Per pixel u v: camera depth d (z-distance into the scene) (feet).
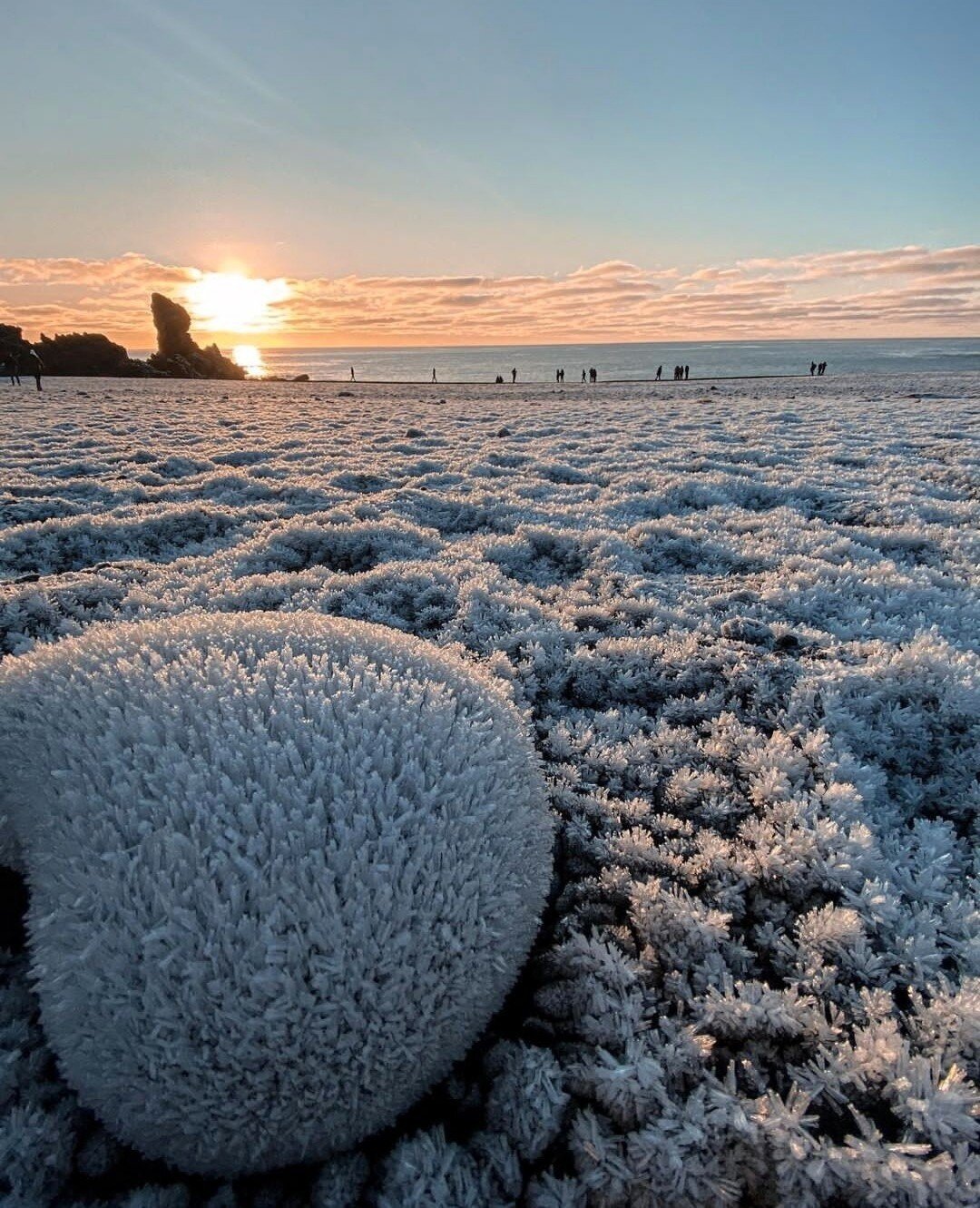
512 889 7.74
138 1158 6.93
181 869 6.44
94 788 7.36
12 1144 6.56
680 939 8.80
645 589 22.22
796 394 128.26
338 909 6.42
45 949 6.64
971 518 30.89
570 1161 6.64
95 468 45.32
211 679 8.76
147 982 6.01
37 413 85.05
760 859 10.00
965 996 7.45
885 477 41.14
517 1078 7.16
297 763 7.43
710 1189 6.07
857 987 8.29
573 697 16.05
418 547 27.20
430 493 36.88
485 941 7.08
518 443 60.39
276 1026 5.93
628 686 16.06
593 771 12.82
